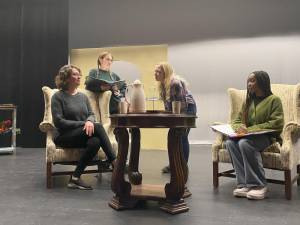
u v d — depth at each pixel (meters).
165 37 6.62
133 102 2.31
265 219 1.99
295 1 6.17
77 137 2.82
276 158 2.48
